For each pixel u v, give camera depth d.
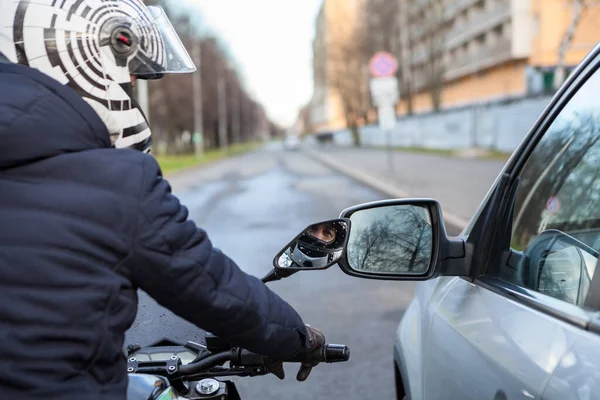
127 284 1.31
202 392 2.07
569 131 2.05
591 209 1.85
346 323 5.98
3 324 1.22
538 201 2.15
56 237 1.25
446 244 2.10
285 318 1.53
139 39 1.55
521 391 1.48
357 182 21.83
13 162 1.27
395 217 2.11
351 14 74.25
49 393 1.21
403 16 59.50
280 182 23.59
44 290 1.24
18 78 1.31
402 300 6.77
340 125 115.12
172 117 64.88
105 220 1.28
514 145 32.81
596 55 1.96
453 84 63.62
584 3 23.83
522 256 2.01
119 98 1.53
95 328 1.26
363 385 4.50
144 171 1.34
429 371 2.17
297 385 4.54
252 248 10.10
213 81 83.00
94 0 1.50
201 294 1.37
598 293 1.48
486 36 53.94
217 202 17.05
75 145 1.32
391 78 21.12
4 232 1.25
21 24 1.44
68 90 1.34
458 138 41.69
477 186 17.31
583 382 1.29
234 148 95.31
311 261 1.95
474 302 2.00
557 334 1.48
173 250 1.33
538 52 42.75
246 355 2.03
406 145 54.78
